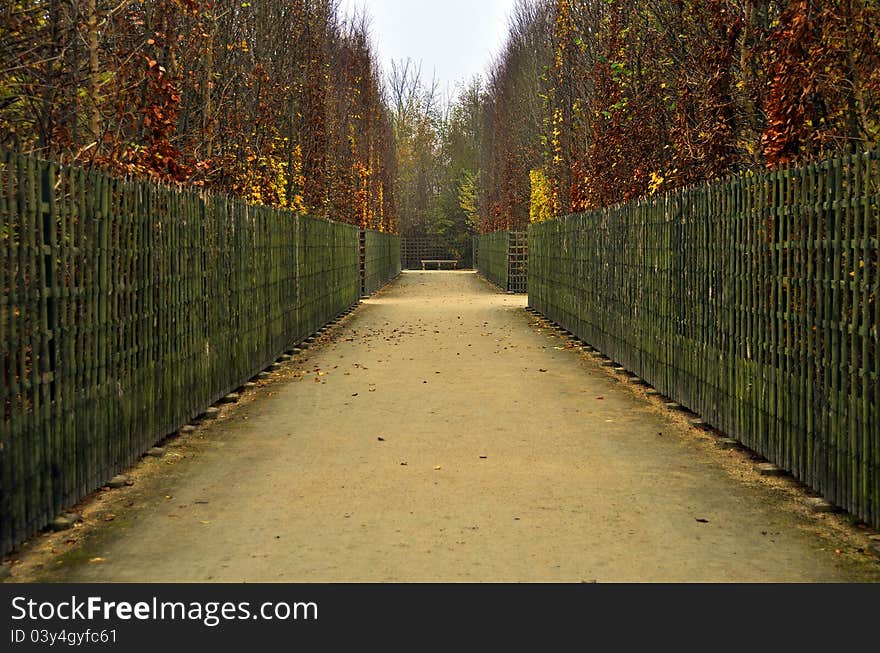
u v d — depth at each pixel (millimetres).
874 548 5328
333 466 7504
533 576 4918
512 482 6973
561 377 12781
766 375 7539
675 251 10570
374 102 45875
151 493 6680
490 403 10594
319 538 5598
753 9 12000
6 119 9586
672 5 14062
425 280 50625
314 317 19047
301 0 23953
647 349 11922
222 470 7383
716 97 12188
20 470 5402
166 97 11164
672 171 13953
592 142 22453
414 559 5195
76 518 5961
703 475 7227
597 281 15812
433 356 15297
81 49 10398
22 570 5070
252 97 20078
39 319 5668
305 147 26188
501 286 40469
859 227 5762
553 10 33781
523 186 45125
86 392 6453
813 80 8641
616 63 17625
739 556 5266
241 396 11188
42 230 5688
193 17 14180
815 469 6512
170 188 8516
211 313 10109
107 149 10383
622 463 7625
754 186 7898
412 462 7637
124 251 7242
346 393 11344
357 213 39656
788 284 7000
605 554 5285
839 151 8586
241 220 11703
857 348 5820
